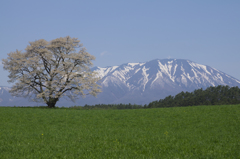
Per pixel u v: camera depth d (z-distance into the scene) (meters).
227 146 14.86
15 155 12.86
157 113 34.06
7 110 37.62
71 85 51.06
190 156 12.48
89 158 12.30
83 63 54.72
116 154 13.14
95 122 28.61
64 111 38.53
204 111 33.31
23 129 23.66
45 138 18.33
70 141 17.09
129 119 30.38
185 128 24.12
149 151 13.72
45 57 52.41
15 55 51.34
